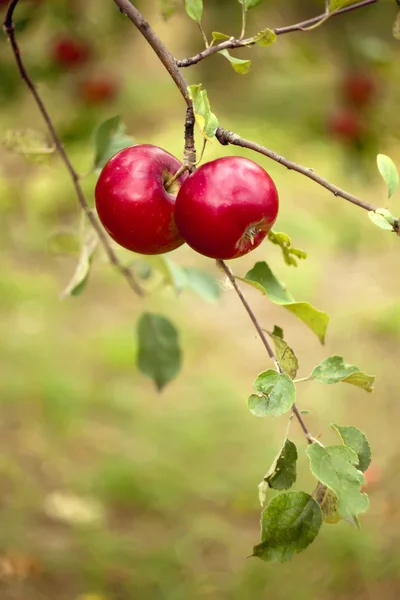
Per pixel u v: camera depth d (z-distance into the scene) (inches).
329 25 117.6
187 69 185.8
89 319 205.6
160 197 46.3
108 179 46.9
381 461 150.9
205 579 123.2
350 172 128.0
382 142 124.9
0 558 123.3
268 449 154.1
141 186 46.1
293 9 119.8
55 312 207.8
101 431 159.6
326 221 262.5
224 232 43.0
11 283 217.3
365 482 38.6
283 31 50.0
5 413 163.0
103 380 177.0
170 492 141.7
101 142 65.1
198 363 187.2
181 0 67.5
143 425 161.2
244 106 185.0
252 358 191.2
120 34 121.1
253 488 143.0
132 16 43.6
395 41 111.9
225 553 129.0
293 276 228.2
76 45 112.3
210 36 167.8
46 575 121.5
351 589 120.4
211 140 41.5
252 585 121.0
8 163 182.5
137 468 146.6
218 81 190.5
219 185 42.8
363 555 124.6
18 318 202.4
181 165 48.2
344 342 196.2
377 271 237.5
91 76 129.9
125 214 46.3
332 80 131.3
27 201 173.0
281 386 40.3
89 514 135.2
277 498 40.0
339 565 123.6
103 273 229.0
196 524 134.3
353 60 120.6
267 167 295.4
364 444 41.6
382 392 174.2
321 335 48.6
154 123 288.7
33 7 90.9
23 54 110.3
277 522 39.9
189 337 198.4
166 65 43.8
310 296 217.3
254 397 40.1
